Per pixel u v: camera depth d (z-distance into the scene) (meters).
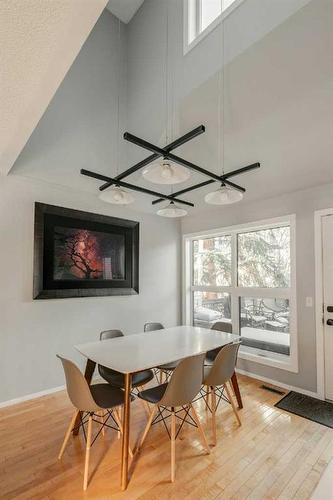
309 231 3.20
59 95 3.26
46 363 3.08
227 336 2.88
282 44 1.90
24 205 3.00
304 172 2.96
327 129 2.40
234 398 2.99
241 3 2.09
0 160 2.47
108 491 1.71
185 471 1.88
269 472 1.89
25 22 1.03
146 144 2.03
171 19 2.84
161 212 2.93
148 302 4.25
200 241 4.69
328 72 1.93
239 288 3.97
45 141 3.14
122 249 3.88
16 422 2.48
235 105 2.44
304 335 3.16
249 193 3.57
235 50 2.13
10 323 2.85
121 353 2.24
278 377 3.37
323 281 3.06
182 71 2.65
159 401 1.90
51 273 3.13
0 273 2.81
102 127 3.59
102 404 1.89
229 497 1.68
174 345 2.50
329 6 1.63
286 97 2.22
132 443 2.18
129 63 3.68
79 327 3.39
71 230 3.34
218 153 3.03
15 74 1.31
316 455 2.06
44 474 1.85
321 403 2.89
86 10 1.01
